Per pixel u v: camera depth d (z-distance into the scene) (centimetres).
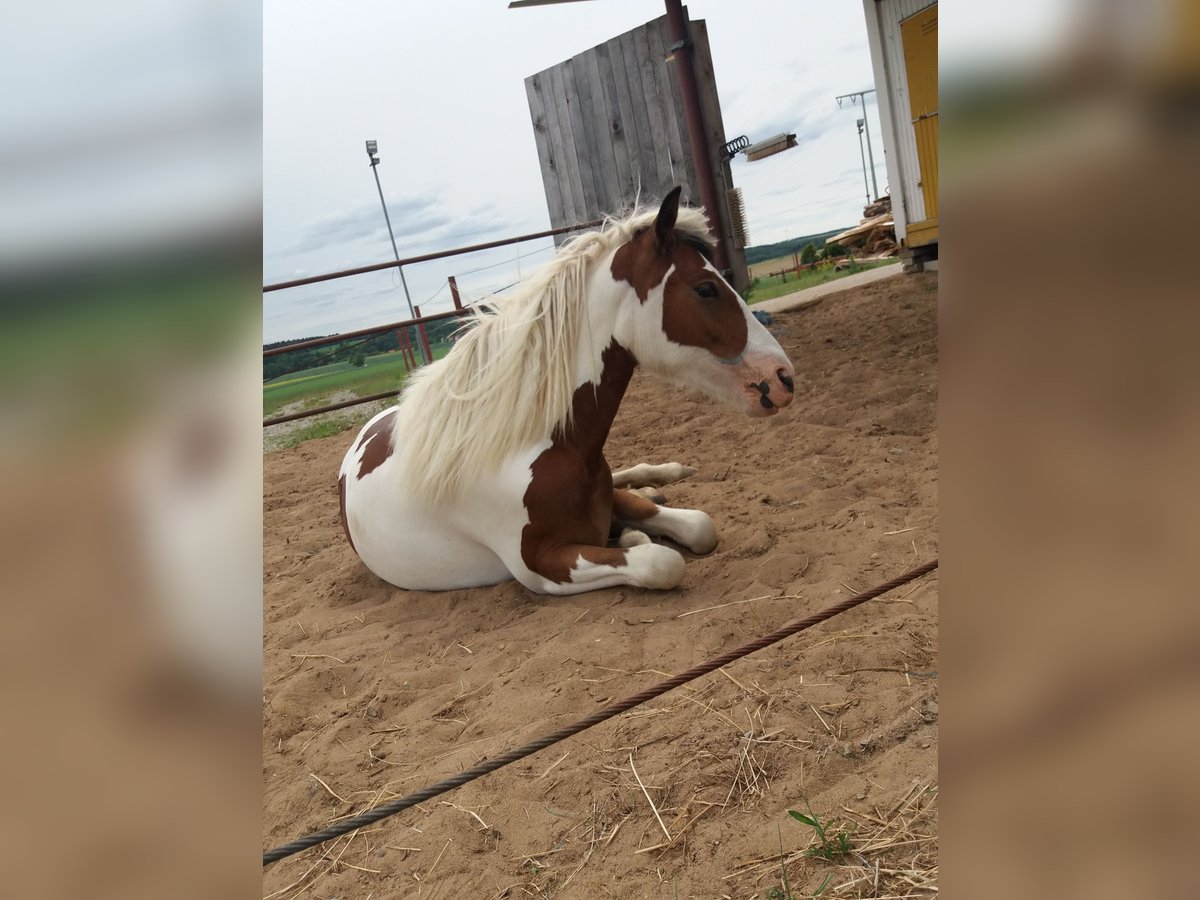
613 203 793
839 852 152
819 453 410
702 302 284
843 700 200
